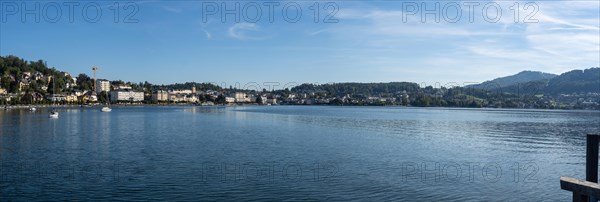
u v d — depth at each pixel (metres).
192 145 60.22
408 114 197.88
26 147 57.81
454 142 66.69
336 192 32.78
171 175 38.28
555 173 40.62
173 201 30.34
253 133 81.94
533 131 91.38
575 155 52.56
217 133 81.69
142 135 76.75
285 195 31.84
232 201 30.34
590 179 17.23
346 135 78.06
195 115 171.88
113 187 33.97
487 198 31.62
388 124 113.81
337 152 53.00
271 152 52.69
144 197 31.25
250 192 32.66
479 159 48.56
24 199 30.78
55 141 65.62
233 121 125.94
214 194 32.03
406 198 31.36
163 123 114.56
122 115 169.00
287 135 77.50
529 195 32.53
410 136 76.81
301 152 52.78
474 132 87.56
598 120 143.50
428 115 185.88
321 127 100.19
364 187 34.28
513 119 150.00
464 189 34.00
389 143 64.12
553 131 91.69
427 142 66.25
